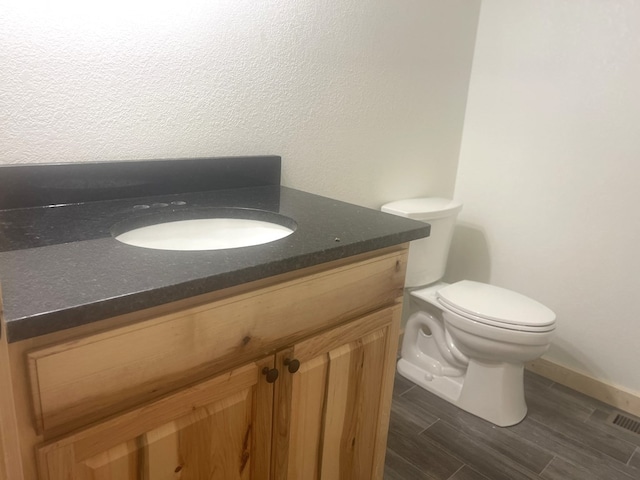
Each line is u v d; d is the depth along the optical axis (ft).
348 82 5.24
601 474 5.14
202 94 4.00
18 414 1.89
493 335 5.43
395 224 3.50
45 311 1.81
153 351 2.23
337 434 3.50
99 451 2.16
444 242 6.54
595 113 6.13
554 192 6.64
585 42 6.07
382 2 5.37
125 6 3.42
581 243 6.51
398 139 6.19
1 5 2.93
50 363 1.90
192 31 3.80
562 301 6.82
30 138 3.21
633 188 5.96
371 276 3.35
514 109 6.85
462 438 5.58
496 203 7.27
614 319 6.37
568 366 6.86
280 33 4.42
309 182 5.15
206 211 3.65
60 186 3.34
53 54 3.18
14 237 2.70
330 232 3.19
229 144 4.29
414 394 6.40
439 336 6.51
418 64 6.15
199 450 2.57
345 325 3.26
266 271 2.52
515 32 6.66
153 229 3.43
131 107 3.61
